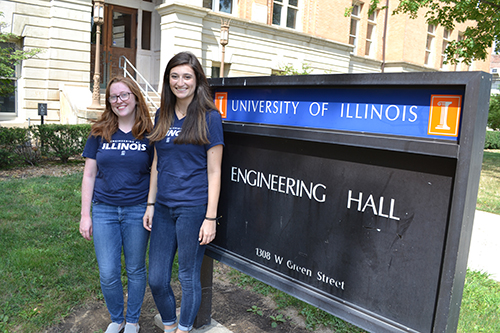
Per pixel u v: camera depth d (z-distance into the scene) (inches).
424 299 62.7
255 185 88.4
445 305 59.2
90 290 124.8
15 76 450.3
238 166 91.9
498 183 360.5
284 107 79.9
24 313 110.1
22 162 332.5
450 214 58.3
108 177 94.0
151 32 577.0
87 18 477.1
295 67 660.1
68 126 348.8
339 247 73.2
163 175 86.4
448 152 57.3
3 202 211.8
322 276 76.2
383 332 66.7
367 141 65.8
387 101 64.2
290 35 639.1
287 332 108.4
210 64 557.0
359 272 70.5
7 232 166.2
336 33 713.0
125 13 557.6
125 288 129.0
